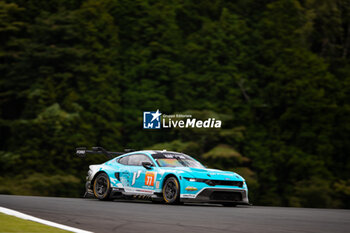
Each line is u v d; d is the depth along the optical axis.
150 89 126.00
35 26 121.75
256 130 124.12
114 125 120.88
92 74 124.56
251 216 28.59
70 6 135.62
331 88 125.81
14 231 19.11
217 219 26.31
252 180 109.62
